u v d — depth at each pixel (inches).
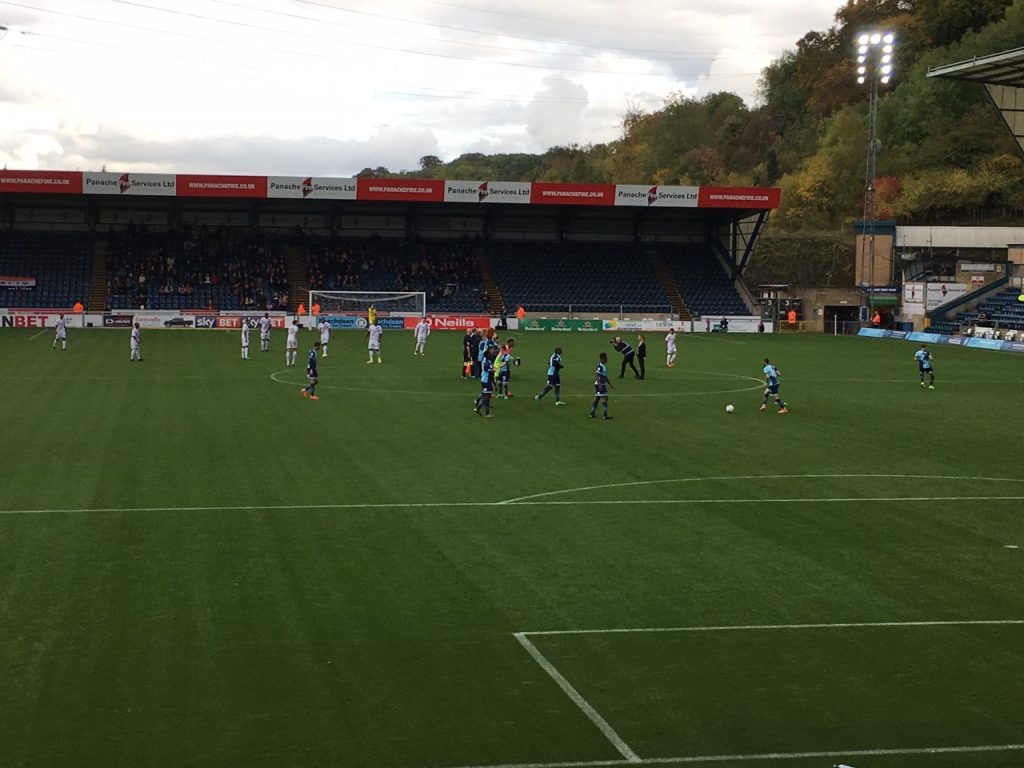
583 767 417.4
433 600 615.5
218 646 534.0
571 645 549.0
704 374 1973.4
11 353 2078.0
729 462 1074.7
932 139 4822.8
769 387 1460.4
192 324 2967.5
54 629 554.3
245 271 3201.3
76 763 410.3
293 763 413.7
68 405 1369.3
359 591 628.7
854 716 469.1
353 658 523.2
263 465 1002.1
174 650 527.5
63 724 443.5
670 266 3528.5
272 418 1299.2
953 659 538.9
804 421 1379.2
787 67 6289.4
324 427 1239.5
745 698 486.3
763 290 3521.2
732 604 621.3
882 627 586.2
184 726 443.5
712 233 3627.0
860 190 4817.9
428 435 1200.2
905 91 5034.5
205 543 725.9
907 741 445.7
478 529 784.3
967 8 5177.2
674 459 1085.8
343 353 2265.0
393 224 3491.6
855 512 866.1
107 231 3280.0
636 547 745.0
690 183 5625.0
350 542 737.6
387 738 437.1
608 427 1293.1
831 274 4148.6
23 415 1275.8
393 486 924.0
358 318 3090.6
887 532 801.6
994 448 1187.9
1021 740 448.1
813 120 5693.9
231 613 583.8
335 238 3415.4
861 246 3575.3
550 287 3351.4
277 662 515.2
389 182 3034.0
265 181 2960.1
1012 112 2373.3
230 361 2017.7
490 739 438.9
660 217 3592.5
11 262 3073.3
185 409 1359.5
